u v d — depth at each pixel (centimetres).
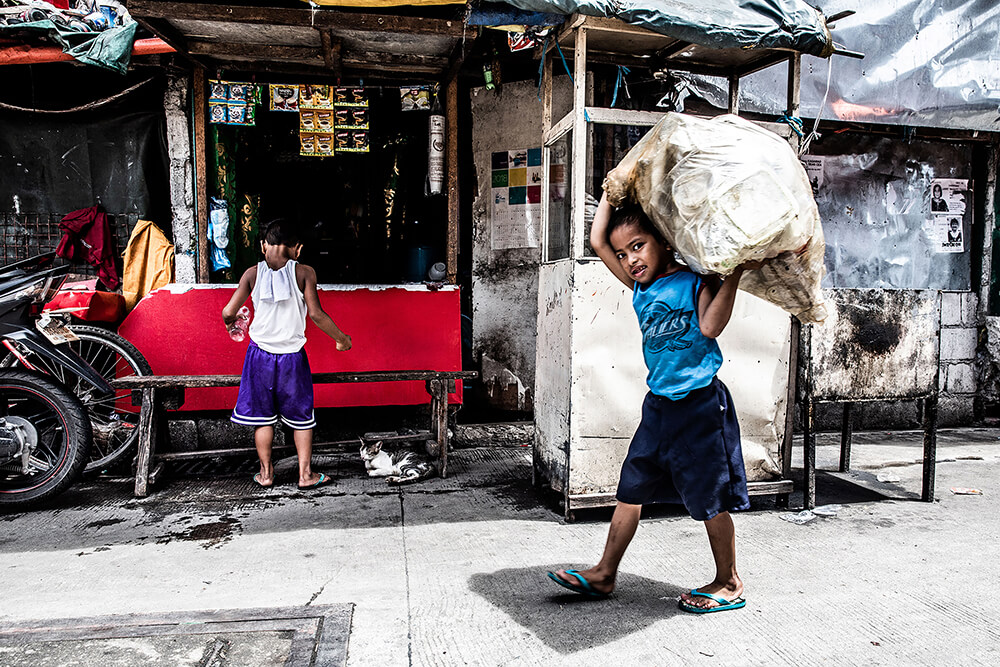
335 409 492
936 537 323
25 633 222
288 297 385
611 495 348
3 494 355
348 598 254
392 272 571
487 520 347
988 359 600
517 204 532
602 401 347
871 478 431
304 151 470
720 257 204
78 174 465
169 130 462
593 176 358
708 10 325
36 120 459
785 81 491
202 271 469
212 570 281
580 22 333
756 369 360
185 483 411
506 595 258
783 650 218
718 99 478
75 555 297
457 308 494
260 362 387
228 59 444
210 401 461
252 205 507
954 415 604
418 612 244
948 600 254
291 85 461
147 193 473
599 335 345
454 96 489
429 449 448
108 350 460
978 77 530
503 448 506
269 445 401
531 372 542
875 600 254
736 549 307
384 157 550
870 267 581
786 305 251
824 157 563
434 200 552
